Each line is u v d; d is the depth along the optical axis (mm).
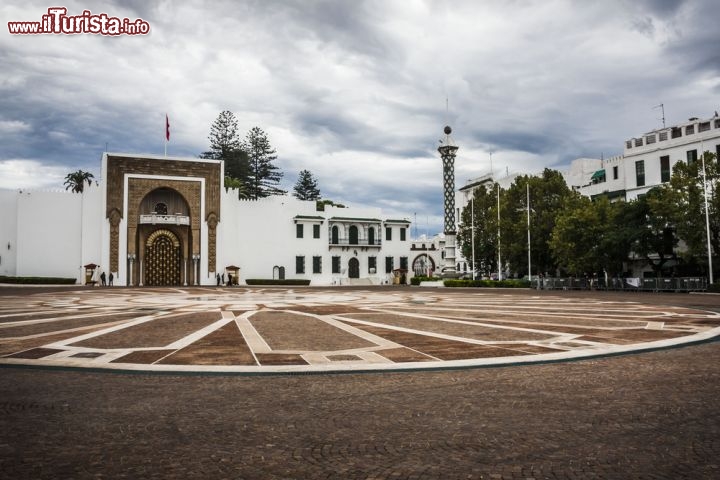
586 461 4336
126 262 58875
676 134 51156
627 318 16516
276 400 6488
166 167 61281
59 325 14672
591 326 14289
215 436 5062
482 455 4504
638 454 4492
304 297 31406
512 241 53844
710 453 4504
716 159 39250
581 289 46531
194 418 5691
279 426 5391
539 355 9656
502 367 8641
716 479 3932
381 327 14258
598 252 44219
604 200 46812
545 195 53688
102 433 5156
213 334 12789
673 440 4855
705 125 48531
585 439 4906
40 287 49688
